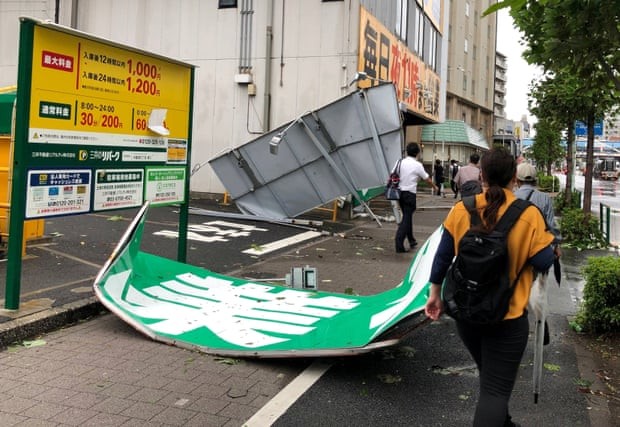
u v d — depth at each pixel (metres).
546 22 4.19
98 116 6.27
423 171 10.63
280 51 17.12
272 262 9.35
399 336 4.66
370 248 11.05
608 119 17.91
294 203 13.65
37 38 5.50
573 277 9.25
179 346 5.14
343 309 6.12
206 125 17.94
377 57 17.98
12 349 4.97
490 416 3.08
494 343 3.15
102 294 5.57
